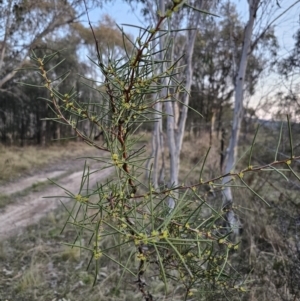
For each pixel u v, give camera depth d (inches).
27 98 639.1
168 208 41.5
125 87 39.8
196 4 188.4
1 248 170.6
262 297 98.0
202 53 496.1
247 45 175.9
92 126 44.6
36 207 262.1
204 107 639.1
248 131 457.1
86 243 169.8
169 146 187.3
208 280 48.1
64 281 139.0
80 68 514.3
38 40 339.0
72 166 458.9
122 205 37.3
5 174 361.1
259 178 187.2
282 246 127.7
